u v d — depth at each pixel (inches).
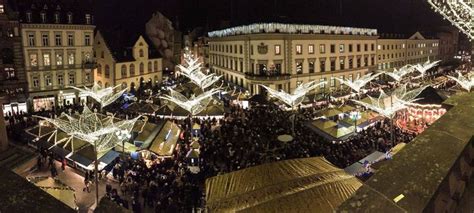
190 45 3499.0
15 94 1800.0
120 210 134.5
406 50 3294.8
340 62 2378.2
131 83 2508.6
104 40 2401.6
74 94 2065.7
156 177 872.9
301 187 386.9
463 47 4554.6
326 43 2263.8
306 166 454.6
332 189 382.6
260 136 1135.6
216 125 1466.5
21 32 1815.9
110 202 138.2
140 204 799.1
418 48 3508.9
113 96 1609.3
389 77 2893.7
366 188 102.8
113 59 2341.3
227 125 1325.0
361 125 1286.9
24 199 87.0
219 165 957.8
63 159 1000.2
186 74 2477.9
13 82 1788.9
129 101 1862.7
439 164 109.2
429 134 127.9
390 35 3102.9
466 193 120.7
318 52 2223.2
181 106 1316.4
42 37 1900.8
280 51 2065.7
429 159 112.2
